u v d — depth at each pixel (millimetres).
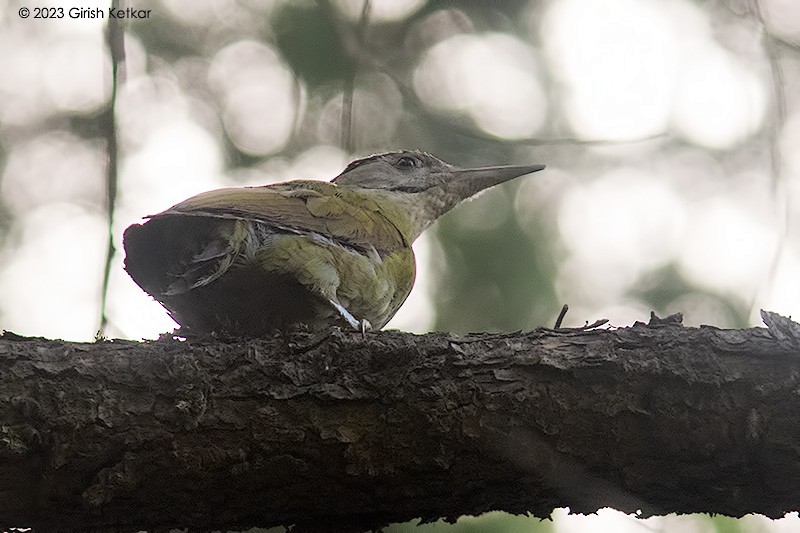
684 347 8711
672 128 17484
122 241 10391
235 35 18312
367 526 9078
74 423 8398
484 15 18781
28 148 18641
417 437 8625
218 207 10773
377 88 18062
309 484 8672
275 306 11766
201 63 18172
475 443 8594
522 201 17250
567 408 8602
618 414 8555
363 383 8727
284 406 8641
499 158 18062
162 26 18297
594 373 8656
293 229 11625
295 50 17203
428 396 8656
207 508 8688
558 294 16141
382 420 8648
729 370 8539
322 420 8625
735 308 15992
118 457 8477
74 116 18844
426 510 9000
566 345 8906
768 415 8398
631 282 16406
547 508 9016
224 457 8508
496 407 8633
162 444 8461
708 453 8453
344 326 12172
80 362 8664
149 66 18000
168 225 10734
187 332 11648
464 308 15953
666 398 8523
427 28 18672
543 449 8594
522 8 18781
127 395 8562
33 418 8391
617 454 8562
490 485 8742
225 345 8977
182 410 8492
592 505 8859
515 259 16297
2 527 8562
